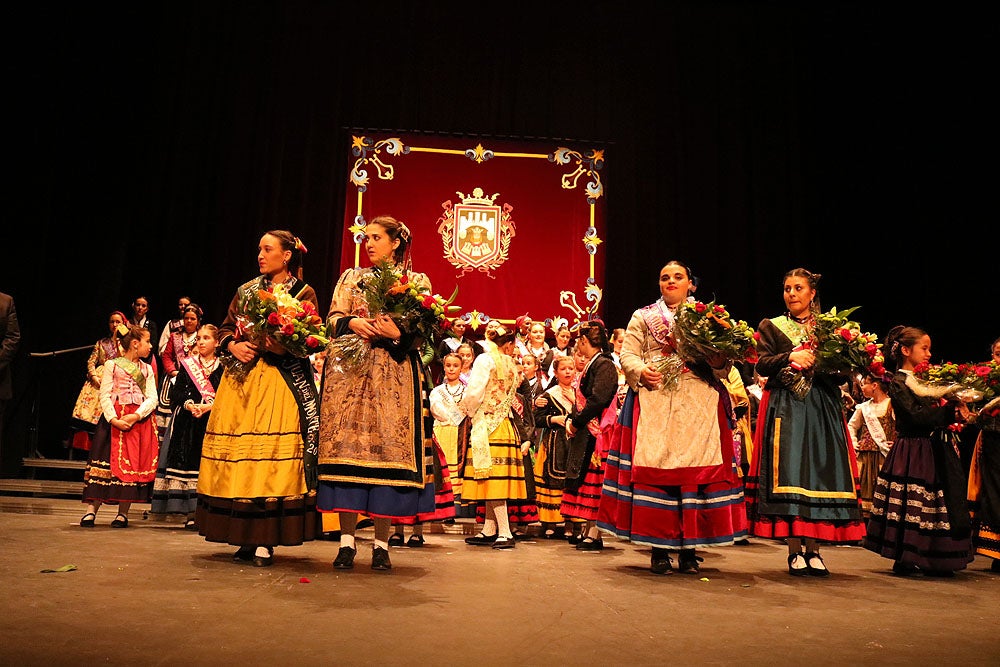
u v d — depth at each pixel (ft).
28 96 26.63
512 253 33.04
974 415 15.21
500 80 34.09
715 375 12.71
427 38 34.04
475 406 16.62
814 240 33.91
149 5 32.58
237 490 11.02
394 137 33.32
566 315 32.91
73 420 27.07
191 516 18.11
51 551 12.21
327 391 11.34
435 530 20.57
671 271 13.12
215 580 9.96
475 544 16.98
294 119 33.12
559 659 6.92
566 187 33.68
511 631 7.89
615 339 21.02
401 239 12.01
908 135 30.40
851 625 8.79
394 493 11.10
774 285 33.76
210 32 33.12
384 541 11.43
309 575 10.64
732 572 12.93
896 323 30.50
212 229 32.09
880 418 21.61
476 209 33.17
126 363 18.12
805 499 12.45
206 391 18.45
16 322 20.31
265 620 7.86
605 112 34.27
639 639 7.77
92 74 29.91
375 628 7.73
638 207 33.99
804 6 34.78
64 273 29.48
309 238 32.53
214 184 32.37
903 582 12.59
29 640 6.81
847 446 12.84
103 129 30.91
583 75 34.42
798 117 34.60
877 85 31.94
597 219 33.60
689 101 34.68
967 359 27.71
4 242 26.40
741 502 12.67
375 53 33.76
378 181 33.06
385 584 10.23
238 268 32.07
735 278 33.78
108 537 14.67
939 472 13.84
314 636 7.32
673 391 12.55
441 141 33.47
